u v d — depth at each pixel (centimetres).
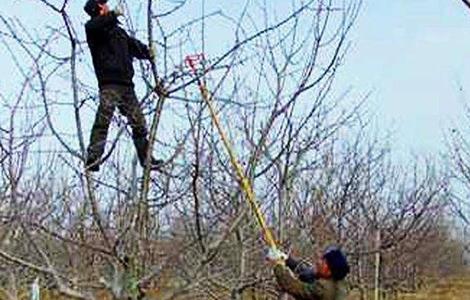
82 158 626
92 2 667
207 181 687
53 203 671
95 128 641
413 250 2120
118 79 648
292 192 971
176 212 691
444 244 3162
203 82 642
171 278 648
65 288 611
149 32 618
